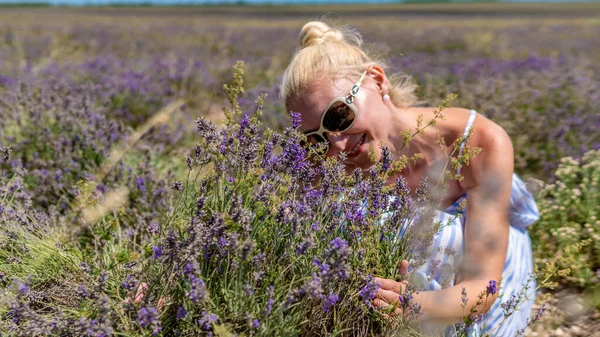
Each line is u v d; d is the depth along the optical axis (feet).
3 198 8.60
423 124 7.67
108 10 201.26
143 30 70.54
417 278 6.73
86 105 14.34
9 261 7.10
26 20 97.60
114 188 10.71
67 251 7.51
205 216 5.98
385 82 7.75
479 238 7.03
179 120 17.06
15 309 5.52
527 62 31.53
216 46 47.42
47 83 17.98
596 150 13.60
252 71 28.94
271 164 6.41
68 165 11.53
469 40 53.98
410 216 6.73
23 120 13.78
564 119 16.55
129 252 7.77
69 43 47.57
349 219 6.35
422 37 60.64
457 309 6.56
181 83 22.70
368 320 6.32
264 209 6.02
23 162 12.28
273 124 16.52
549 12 170.60
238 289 5.53
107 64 26.84
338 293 6.03
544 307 6.82
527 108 18.01
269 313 5.45
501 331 7.49
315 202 6.45
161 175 11.89
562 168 12.17
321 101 7.39
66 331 5.56
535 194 11.34
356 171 6.64
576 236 10.03
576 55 42.47
